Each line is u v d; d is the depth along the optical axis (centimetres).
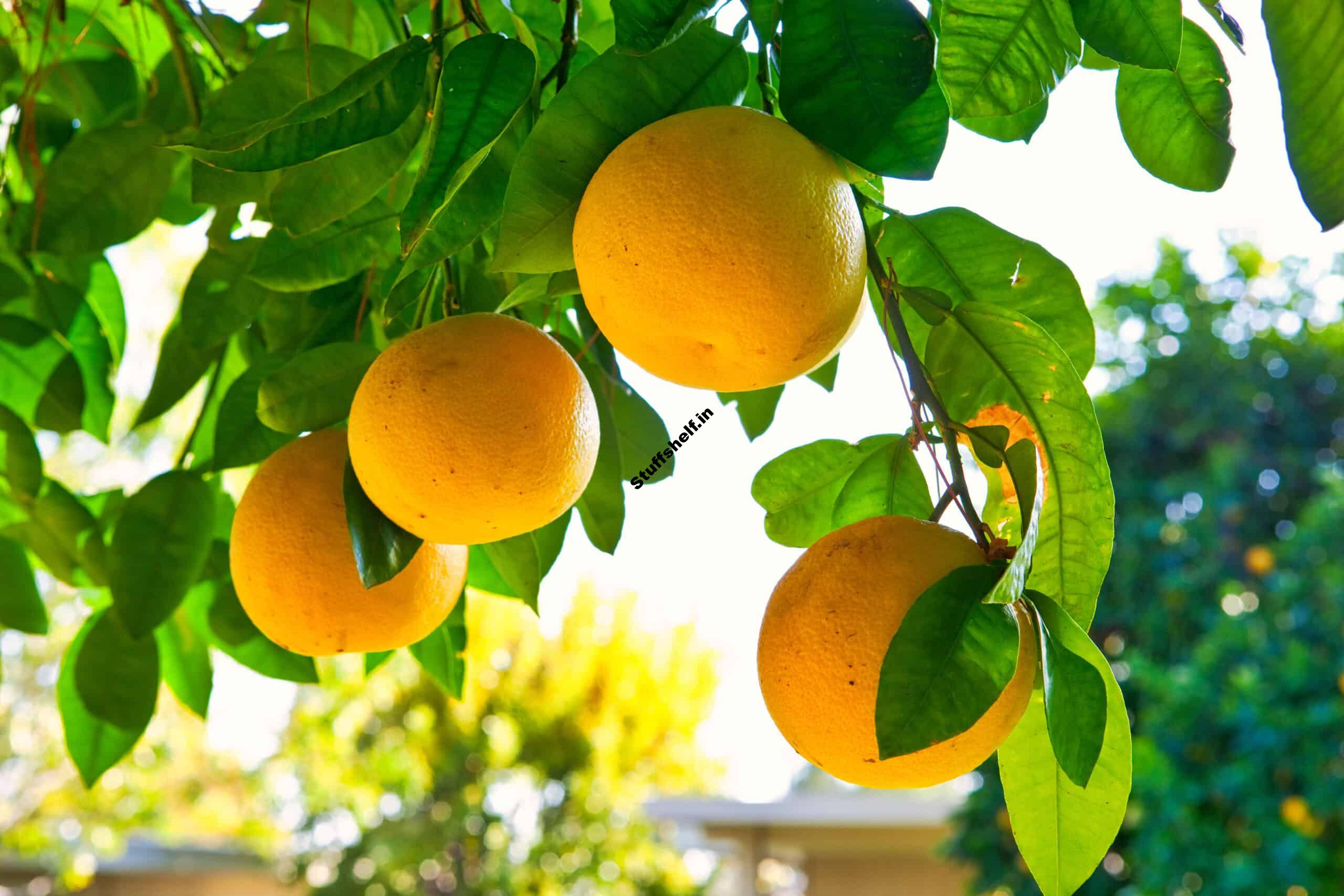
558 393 71
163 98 107
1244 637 359
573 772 630
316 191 84
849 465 82
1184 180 82
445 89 71
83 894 1102
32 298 113
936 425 72
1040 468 67
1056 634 67
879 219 80
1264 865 317
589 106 70
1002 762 72
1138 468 507
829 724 66
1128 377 538
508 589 102
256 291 100
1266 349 518
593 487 91
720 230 64
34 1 112
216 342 99
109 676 103
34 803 694
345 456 77
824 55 69
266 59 91
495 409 69
